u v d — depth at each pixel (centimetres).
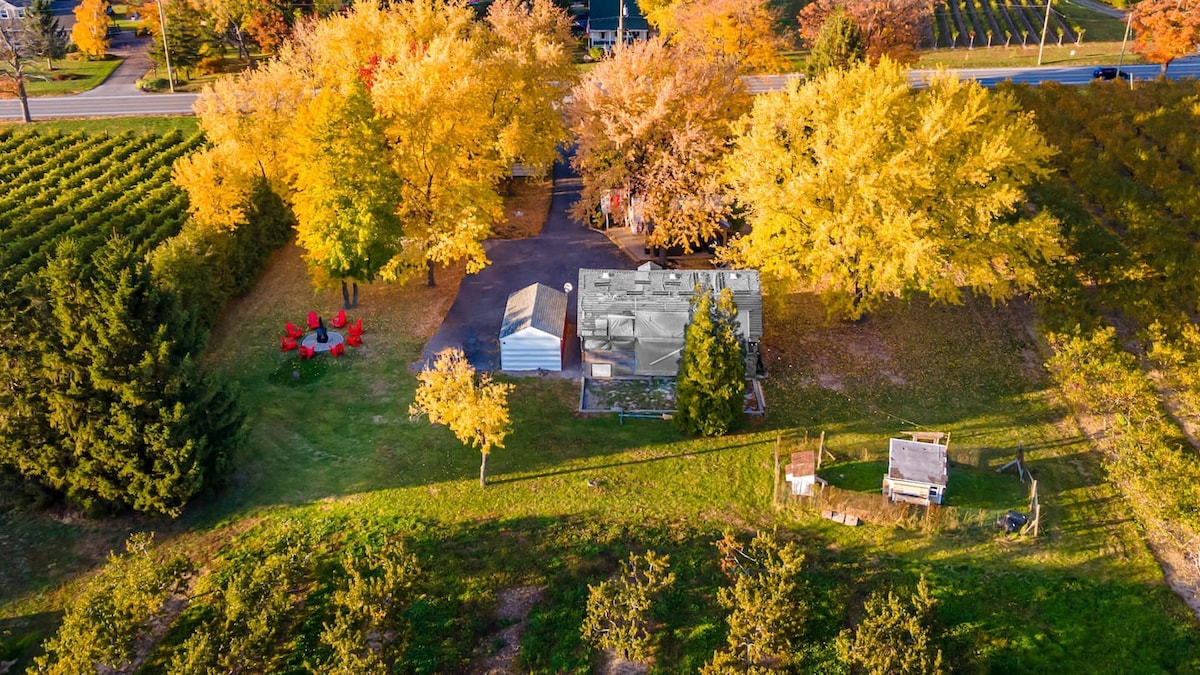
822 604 2897
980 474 3516
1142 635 2819
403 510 3325
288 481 3475
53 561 3053
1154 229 4850
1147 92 6806
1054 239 4053
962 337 4450
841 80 4216
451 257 4691
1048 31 9419
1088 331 4116
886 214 3894
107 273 3097
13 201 5859
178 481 3145
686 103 4925
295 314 4678
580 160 5241
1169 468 3197
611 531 3219
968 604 2914
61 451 3112
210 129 5116
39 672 2412
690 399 3666
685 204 4816
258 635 2512
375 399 3981
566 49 7162
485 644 2777
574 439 3738
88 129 7081
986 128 4116
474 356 4291
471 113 4884
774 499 3372
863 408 3928
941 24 9631
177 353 3275
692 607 2897
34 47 8225
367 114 4256
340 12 8106
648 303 4056
